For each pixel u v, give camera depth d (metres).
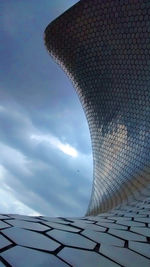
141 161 27.36
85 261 3.57
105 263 3.66
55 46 40.56
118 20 32.28
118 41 33.00
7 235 3.84
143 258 4.23
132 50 31.84
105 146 36.19
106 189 31.78
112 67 34.56
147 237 5.70
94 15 34.03
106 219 7.69
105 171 34.66
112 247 4.46
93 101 38.84
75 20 35.69
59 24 37.84
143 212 10.02
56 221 5.70
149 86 30.27
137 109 31.62
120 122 33.91
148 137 28.22
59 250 3.75
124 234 5.64
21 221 4.85
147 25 29.77
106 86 36.03
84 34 35.78
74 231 5.01
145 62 30.72
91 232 5.21
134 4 30.39
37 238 4.04
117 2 31.59
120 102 34.16
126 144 31.66
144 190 20.66
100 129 38.03
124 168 30.08
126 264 3.81
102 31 34.00
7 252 3.25
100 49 35.06
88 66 37.50
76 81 41.44
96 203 32.84
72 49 38.38
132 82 32.50
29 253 3.38
